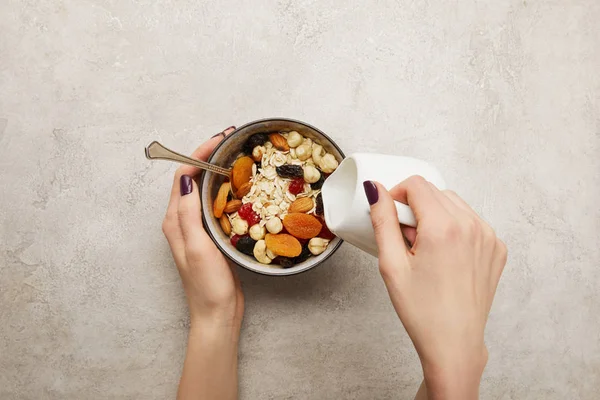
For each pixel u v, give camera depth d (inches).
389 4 27.9
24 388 28.3
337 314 28.1
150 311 28.2
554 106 28.5
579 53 28.5
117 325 28.2
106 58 28.0
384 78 28.0
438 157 28.1
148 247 28.1
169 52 27.9
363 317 28.1
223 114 27.9
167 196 28.1
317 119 27.9
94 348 28.2
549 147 28.5
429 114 28.1
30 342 28.3
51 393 28.3
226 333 26.6
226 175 25.0
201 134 28.0
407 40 28.0
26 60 28.0
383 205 19.7
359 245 22.2
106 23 27.9
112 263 28.1
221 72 27.9
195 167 26.0
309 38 27.9
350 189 22.8
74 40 28.0
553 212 28.5
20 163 28.1
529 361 28.5
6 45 28.0
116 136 28.0
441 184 21.9
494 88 28.3
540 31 28.4
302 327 28.0
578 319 28.5
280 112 27.9
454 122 28.2
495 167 28.3
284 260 24.7
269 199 25.2
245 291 28.0
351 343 28.1
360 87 28.0
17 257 28.2
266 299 28.0
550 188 28.5
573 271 28.5
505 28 28.3
